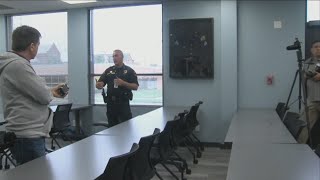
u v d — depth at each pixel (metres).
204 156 5.44
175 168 4.76
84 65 6.82
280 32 5.75
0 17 7.34
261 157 2.39
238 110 5.61
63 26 7.02
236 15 5.81
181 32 6.07
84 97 6.87
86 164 2.26
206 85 6.09
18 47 2.36
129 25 6.57
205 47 5.98
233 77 5.86
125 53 6.59
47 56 7.16
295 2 5.67
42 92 2.31
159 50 6.39
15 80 2.29
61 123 5.61
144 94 6.52
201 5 6.02
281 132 3.46
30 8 6.75
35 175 2.01
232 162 2.26
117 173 2.14
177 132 4.38
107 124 5.39
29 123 2.33
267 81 5.84
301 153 2.51
